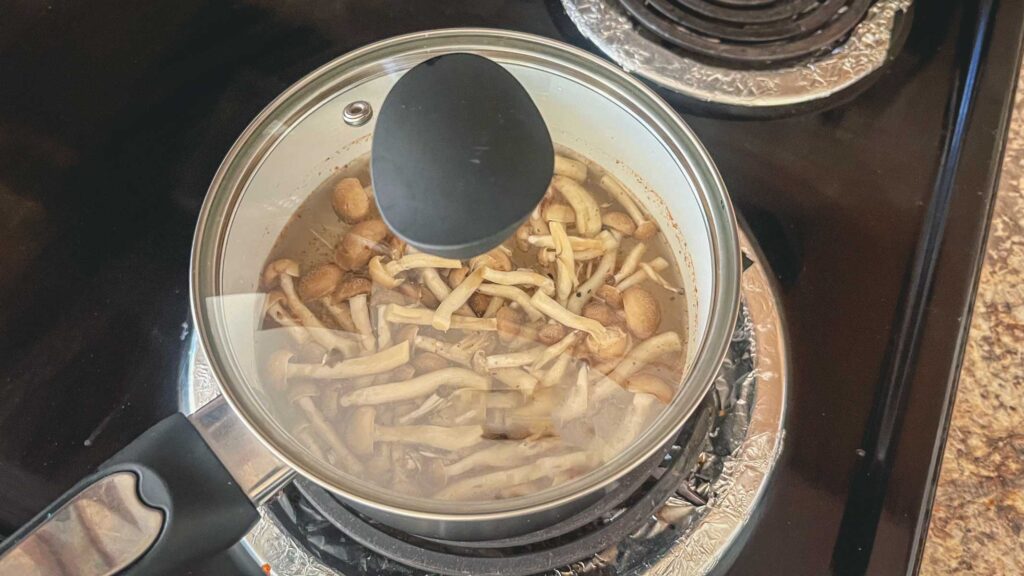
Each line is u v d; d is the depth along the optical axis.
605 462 0.33
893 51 0.51
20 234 0.45
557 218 0.37
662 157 0.36
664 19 0.50
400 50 0.35
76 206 0.46
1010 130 0.51
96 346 0.44
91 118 0.48
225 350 0.33
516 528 0.38
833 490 0.42
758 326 0.44
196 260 0.33
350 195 0.37
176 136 0.48
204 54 0.50
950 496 0.42
